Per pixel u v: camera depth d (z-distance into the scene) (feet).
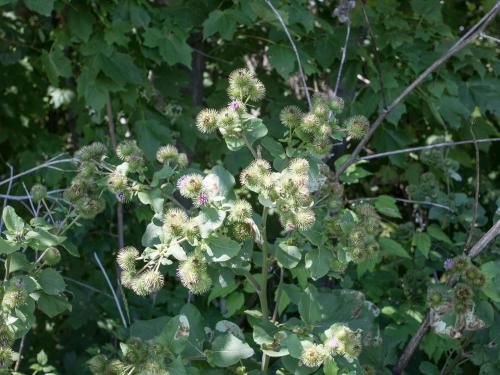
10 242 2.25
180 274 2.07
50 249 2.39
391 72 3.79
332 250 2.27
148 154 3.67
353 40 3.86
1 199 4.20
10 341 2.28
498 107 3.92
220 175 2.15
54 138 4.61
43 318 4.62
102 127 4.19
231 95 2.27
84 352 4.26
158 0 4.00
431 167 3.94
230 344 2.26
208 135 3.92
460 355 2.82
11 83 4.67
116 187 2.27
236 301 2.86
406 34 3.90
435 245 3.43
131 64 3.60
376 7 3.93
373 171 4.55
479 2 4.96
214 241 2.06
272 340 2.24
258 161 2.11
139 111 3.87
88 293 3.96
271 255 2.50
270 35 3.76
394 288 3.26
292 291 2.52
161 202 2.26
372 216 2.34
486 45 4.51
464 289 2.44
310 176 2.29
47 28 4.14
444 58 2.92
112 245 4.15
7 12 4.24
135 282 2.10
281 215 2.15
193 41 4.24
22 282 2.22
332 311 2.46
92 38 3.61
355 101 4.05
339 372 2.18
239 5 3.76
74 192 2.49
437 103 3.84
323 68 4.20
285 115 2.29
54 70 3.76
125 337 2.65
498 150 4.70
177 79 3.96
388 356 2.76
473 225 2.89
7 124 4.77
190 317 2.35
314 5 4.44
